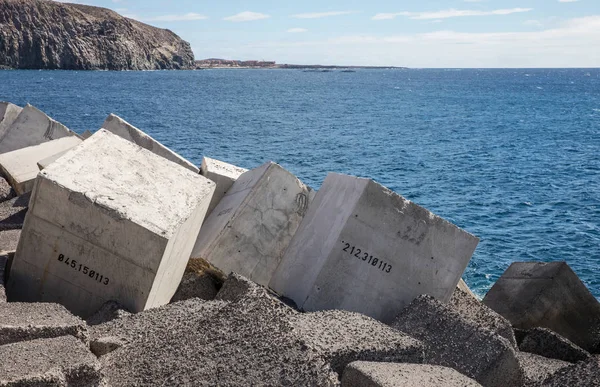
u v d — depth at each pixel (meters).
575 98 115.00
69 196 5.76
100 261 5.85
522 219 22.64
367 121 61.03
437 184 29.31
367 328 4.88
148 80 149.50
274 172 8.41
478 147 43.44
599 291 15.67
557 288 8.49
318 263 6.70
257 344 4.15
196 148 38.16
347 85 162.62
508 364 5.16
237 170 10.29
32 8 199.25
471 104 94.62
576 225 21.78
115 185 6.13
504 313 8.62
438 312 5.73
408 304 6.57
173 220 5.96
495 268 17.00
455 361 5.21
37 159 10.23
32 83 114.19
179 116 59.06
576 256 18.28
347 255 6.59
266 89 125.62
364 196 6.57
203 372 4.02
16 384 3.58
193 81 155.38
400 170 32.88
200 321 4.71
